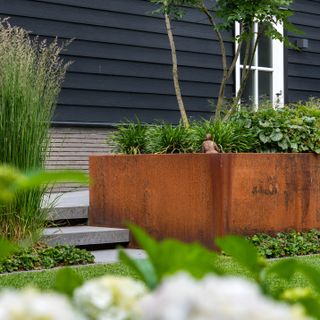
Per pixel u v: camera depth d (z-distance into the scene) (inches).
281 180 276.8
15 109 232.1
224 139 279.9
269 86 481.4
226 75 338.3
